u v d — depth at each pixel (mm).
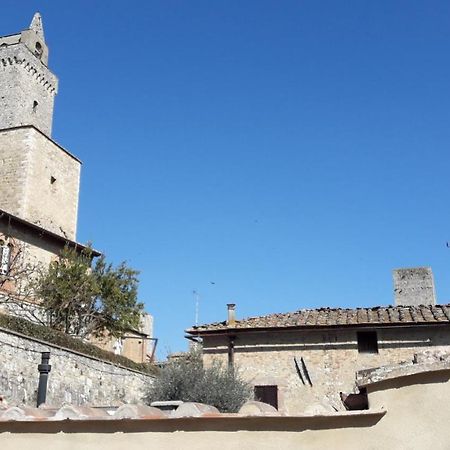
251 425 5602
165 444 5770
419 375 5227
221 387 20750
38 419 6195
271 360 22812
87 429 6059
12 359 19328
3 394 18609
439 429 5055
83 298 31875
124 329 34000
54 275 32062
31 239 34875
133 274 34750
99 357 24969
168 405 10688
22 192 40656
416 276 27312
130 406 6223
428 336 21719
